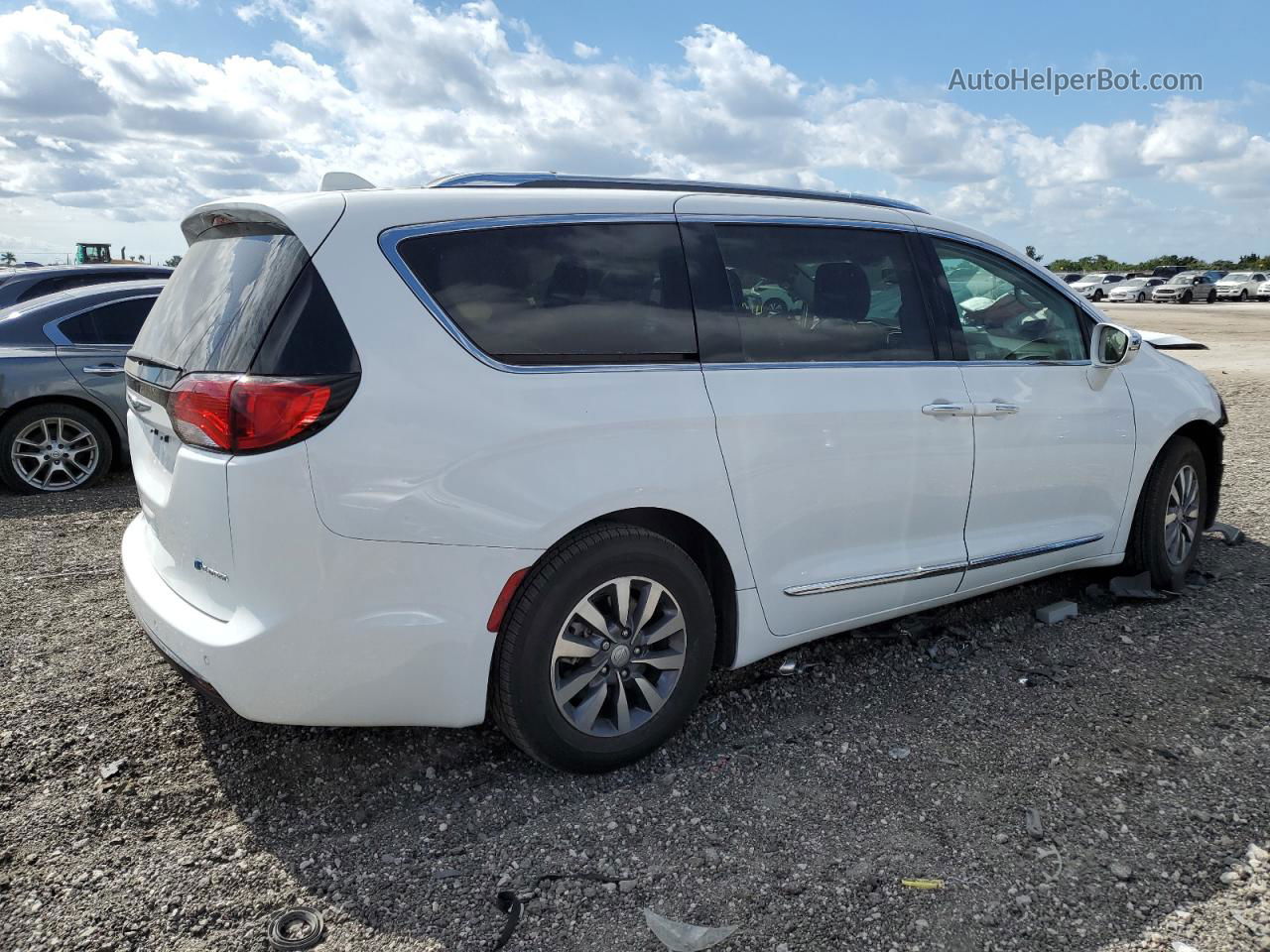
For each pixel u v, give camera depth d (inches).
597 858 101.3
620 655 116.1
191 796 112.9
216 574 103.0
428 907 93.7
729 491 121.3
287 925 91.1
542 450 107.0
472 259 108.8
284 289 100.9
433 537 102.2
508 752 123.9
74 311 287.4
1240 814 108.2
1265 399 453.7
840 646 157.8
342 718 105.1
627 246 119.4
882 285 141.2
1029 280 161.5
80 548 215.6
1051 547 160.7
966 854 101.4
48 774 116.8
